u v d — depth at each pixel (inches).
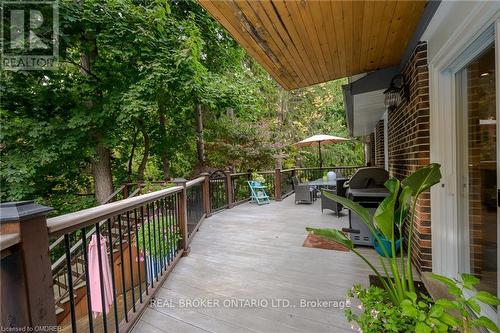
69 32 221.0
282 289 95.5
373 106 206.1
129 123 265.6
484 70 72.0
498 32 57.3
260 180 319.9
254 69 442.6
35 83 232.4
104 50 243.4
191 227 169.3
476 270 80.1
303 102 531.5
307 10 80.4
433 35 91.1
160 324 76.9
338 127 564.4
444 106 90.8
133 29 223.6
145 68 225.1
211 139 377.7
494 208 69.9
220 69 333.4
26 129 221.3
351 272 108.2
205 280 104.3
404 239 120.3
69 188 299.9
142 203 89.8
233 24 88.6
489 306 69.7
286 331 72.2
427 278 89.2
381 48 112.5
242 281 102.7
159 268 105.2
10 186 225.8
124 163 341.1
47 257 43.5
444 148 91.1
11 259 38.4
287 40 102.0
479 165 77.3
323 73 145.6
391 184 67.4
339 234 68.1
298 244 146.8
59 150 230.7
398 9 80.8
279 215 227.0
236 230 180.9
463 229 87.6
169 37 242.1
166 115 302.0
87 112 242.8
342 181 210.8
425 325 47.1
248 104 305.9
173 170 376.8
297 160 524.4
